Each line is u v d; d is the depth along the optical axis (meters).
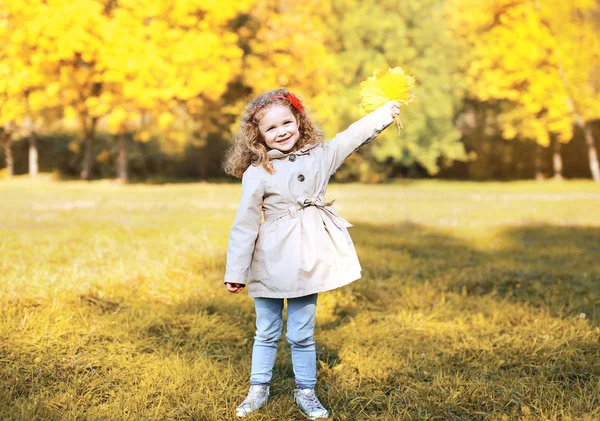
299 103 2.78
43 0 15.86
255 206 2.66
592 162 23.53
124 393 2.80
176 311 4.12
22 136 25.02
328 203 2.73
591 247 7.84
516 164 27.75
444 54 22.89
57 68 16.92
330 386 3.03
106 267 5.14
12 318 3.53
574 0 20.45
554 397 2.76
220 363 3.24
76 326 3.49
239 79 21.06
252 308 4.35
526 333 3.79
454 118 27.22
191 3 17.30
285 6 20.59
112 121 17.97
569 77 21.28
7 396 2.65
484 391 2.92
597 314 4.29
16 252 5.58
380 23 21.86
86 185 20.08
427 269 5.96
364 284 5.05
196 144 23.44
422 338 3.81
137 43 16.84
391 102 2.89
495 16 21.77
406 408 2.75
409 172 28.66
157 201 13.91
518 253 7.21
